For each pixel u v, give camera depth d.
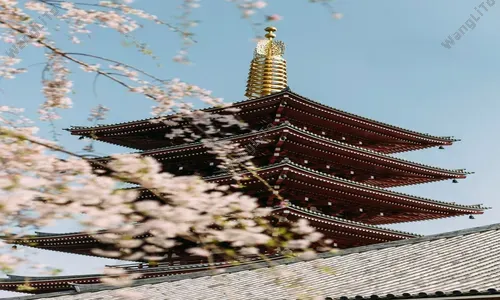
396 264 16.34
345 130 30.81
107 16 7.16
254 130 28.31
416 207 29.67
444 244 17.53
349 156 28.67
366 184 30.09
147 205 5.76
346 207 28.70
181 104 7.68
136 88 7.22
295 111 28.56
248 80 36.72
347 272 16.45
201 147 27.00
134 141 31.66
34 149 6.10
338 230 26.39
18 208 5.36
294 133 26.08
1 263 5.29
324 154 28.20
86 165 6.23
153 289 17.58
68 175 6.02
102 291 18.14
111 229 5.76
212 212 6.21
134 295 12.08
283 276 7.36
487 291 11.53
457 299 12.00
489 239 16.88
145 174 6.02
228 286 16.86
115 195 5.65
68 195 5.53
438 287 12.99
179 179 6.16
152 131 29.91
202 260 27.31
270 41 37.28
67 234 27.16
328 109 28.84
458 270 14.34
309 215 24.75
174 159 28.28
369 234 27.17
